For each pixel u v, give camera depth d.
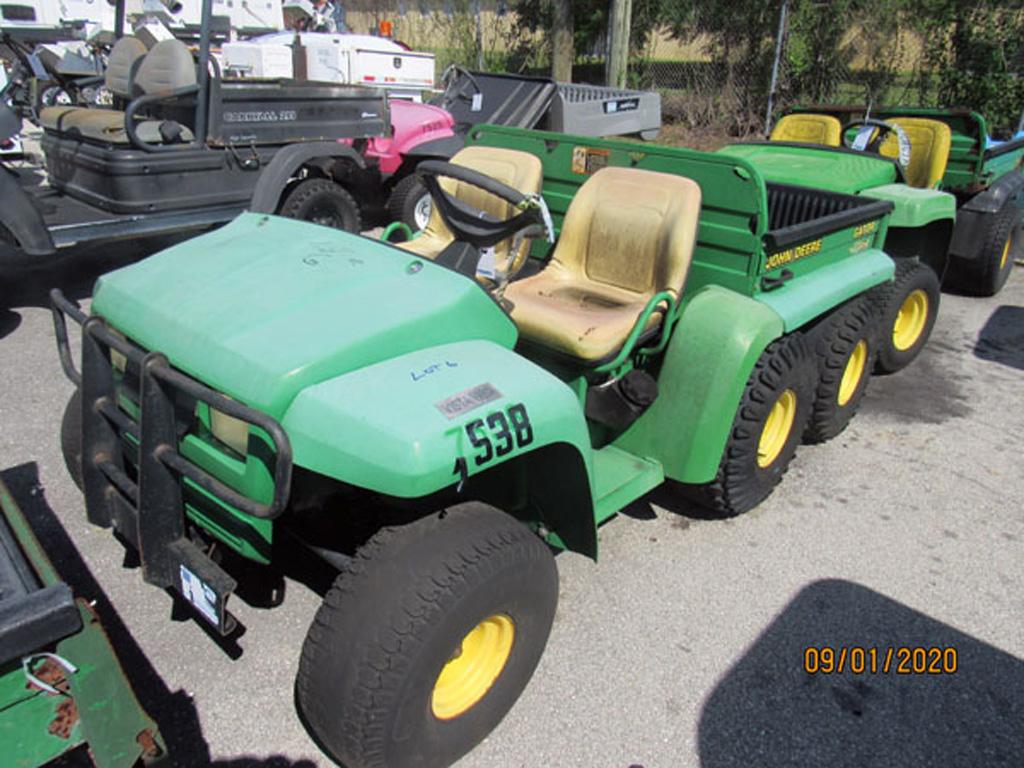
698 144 11.24
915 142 5.46
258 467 1.95
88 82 6.86
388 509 2.33
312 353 1.97
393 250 2.51
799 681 2.55
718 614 2.82
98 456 2.39
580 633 2.69
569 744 2.28
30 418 3.96
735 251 3.14
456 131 7.54
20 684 1.50
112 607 2.70
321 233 2.65
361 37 10.37
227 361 2.00
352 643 1.84
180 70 5.49
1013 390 4.80
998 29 10.39
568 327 2.86
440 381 2.01
